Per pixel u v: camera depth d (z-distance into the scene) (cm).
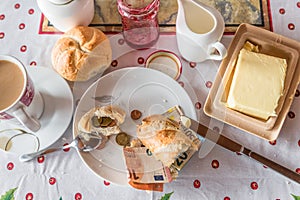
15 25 80
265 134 68
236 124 69
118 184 66
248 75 69
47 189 69
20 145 70
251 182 68
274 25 79
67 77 72
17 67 66
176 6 81
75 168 70
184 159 67
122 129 71
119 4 71
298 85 74
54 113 72
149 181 66
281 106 68
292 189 67
